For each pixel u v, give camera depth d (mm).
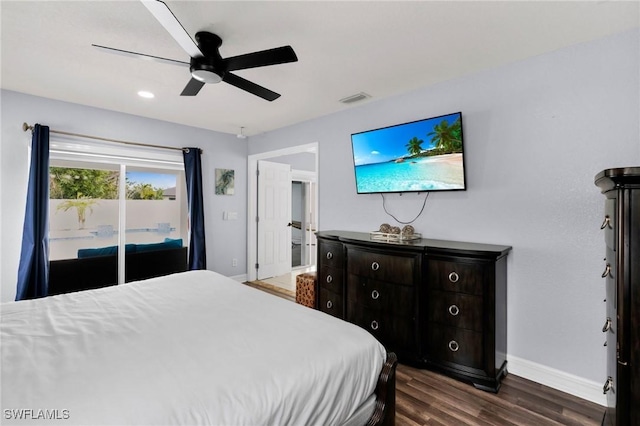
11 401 887
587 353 2080
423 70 2543
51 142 3273
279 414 1009
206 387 1001
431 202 2877
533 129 2291
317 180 3934
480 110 2551
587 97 2070
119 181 3855
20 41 2107
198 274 2525
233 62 1891
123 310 1683
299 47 2166
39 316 1580
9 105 3047
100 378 1021
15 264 3117
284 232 5688
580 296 2109
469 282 2182
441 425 1801
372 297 2670
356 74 2621
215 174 4719
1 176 3035
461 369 2225
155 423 852
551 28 1921
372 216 3357
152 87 2926
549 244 2229
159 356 1180
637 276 1225
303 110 3627
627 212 1235
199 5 1695
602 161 2021
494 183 2486
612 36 1980
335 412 1196
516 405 1989
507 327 2402
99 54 2289
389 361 1521
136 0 1684
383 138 3059
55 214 3451
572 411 1930
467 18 1826
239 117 3936
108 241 3801
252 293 2051
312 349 1294
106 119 3631
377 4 1702
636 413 1233
